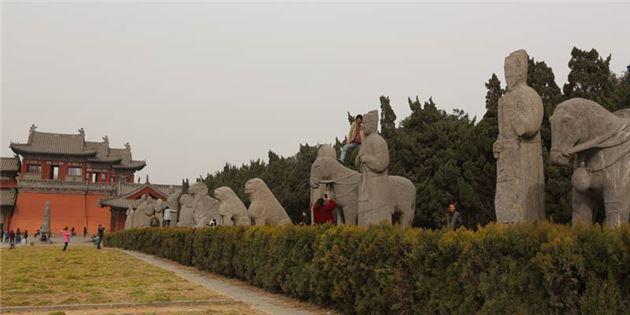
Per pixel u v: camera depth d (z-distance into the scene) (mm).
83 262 24906
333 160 14422
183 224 29453
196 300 12180
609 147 7645
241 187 39750
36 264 23484
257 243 14836
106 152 84500
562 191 17984
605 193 7598
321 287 11023
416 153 23891
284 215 18469
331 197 14305
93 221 74750
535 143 8977
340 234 10562
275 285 13414
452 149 23188
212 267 19203
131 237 37812
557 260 5680
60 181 74312
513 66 9188
